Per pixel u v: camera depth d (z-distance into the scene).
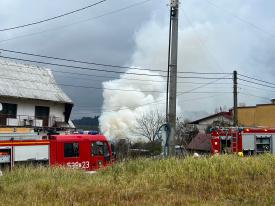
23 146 21.84
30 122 45.03
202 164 11.99
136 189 10.16
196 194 9.73
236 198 9.20
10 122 43.81
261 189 9.88
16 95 44.28
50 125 46.94
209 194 9.71
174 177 11.31
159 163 12.71
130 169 12.88
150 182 11.01
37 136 22.41
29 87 46.75
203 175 11.48
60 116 48.69
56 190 10.12
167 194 9.73
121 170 12.96
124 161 13.67
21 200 9.30
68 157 23.17
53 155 22.75
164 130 18.47
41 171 13.30
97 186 10.58
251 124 57.88
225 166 12.02
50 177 12.20
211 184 10.67
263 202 8.73
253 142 29.66
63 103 48.44
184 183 10.81
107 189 10.21
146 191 10.00
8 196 9.82
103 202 9.00
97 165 24.08
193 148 30.47
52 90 48.59
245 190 9.85
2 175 13.27
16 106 44.97
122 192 9.81
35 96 45.97
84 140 23.83
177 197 9.37
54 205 8.79
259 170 12.12
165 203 8.82
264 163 12.68
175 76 18.98
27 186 10.76
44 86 48.41
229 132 29.09
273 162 12.93
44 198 9.43
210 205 8.59
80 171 13.40
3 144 21.28
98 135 24.56
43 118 46.84
